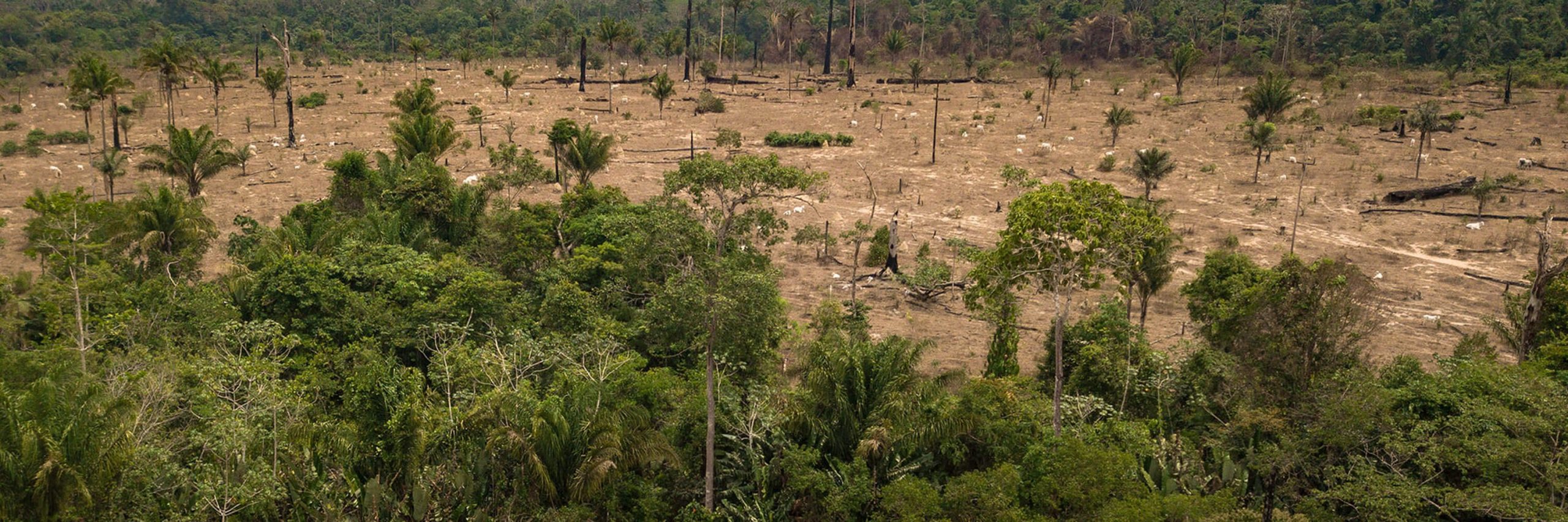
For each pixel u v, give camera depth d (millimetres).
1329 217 51875
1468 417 20156
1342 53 115688
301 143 71500
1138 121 81688
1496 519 18797
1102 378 25891
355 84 107438
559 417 20156
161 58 77562
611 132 78062
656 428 22859
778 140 73250
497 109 89188
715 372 23609
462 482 20297
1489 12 114250
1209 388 25172
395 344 26859
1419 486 19234
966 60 117938
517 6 172625
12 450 16594
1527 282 40375
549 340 26109
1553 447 19453
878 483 20891
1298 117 79688
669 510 20922
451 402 23344
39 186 56719
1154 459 21766
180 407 21172
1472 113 81062
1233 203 55406
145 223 35062
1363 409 20703
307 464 20109
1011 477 19250
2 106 89938
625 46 138375
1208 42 119312
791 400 21562
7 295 28719
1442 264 43781
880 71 120812
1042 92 99000
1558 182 57531
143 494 18031
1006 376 26172
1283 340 23359
